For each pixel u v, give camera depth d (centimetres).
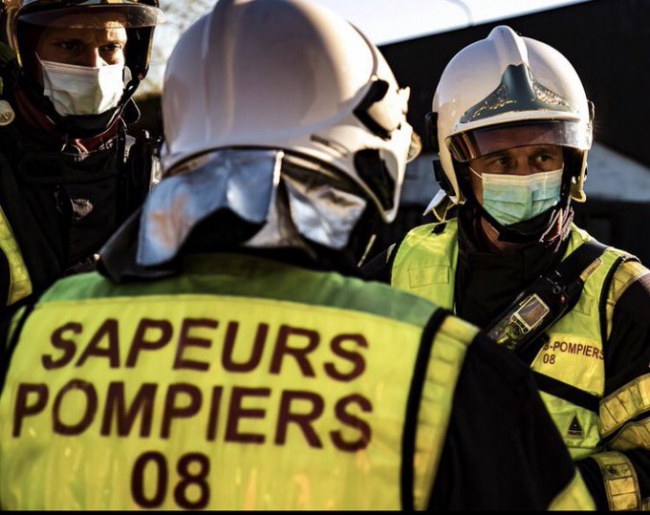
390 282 219
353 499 100
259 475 101
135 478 104
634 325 183
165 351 109
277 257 113
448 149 204
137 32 240
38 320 118
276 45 120
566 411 183
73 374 111
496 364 108
